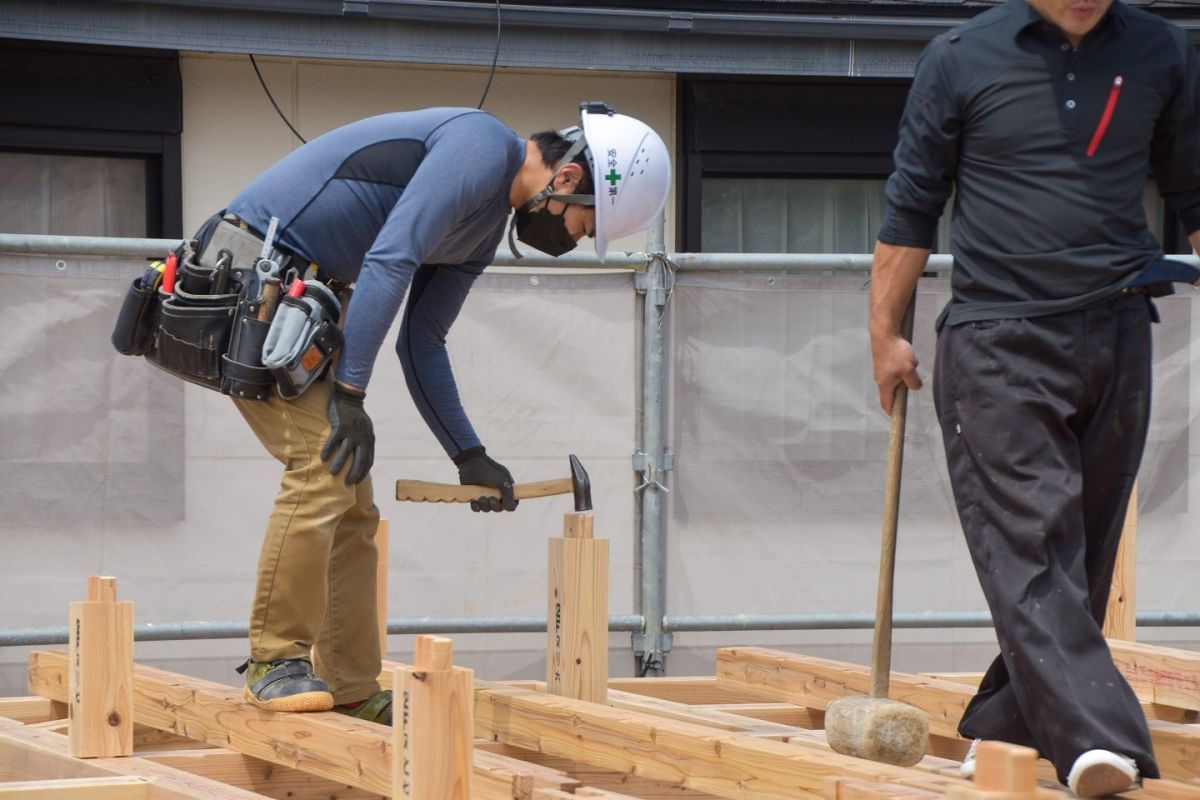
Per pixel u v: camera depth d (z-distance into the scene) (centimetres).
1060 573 616
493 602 1345
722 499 1372
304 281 755
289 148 1653
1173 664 975
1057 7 621
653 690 1064
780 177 1803
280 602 756
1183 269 623
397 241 730
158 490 1288
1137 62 640
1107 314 633
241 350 743
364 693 841
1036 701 606
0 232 1628
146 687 860
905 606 1393
